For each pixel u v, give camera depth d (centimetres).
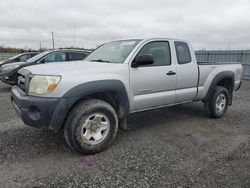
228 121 525
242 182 275
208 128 470
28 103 313
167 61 435
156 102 422
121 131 445
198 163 321
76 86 319
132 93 384
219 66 535
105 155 342
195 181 276
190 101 495
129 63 380
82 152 336
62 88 310
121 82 362
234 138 419
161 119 530
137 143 387
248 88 1075
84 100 341
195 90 487
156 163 319
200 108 638
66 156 336
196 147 375
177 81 447
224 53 1636
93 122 340
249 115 580
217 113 538
